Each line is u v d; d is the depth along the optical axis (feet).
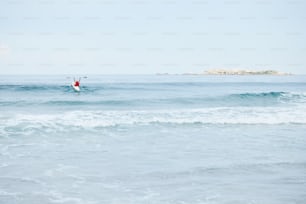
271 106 84.64
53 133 54.44
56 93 122.11
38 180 32.89
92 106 84.84
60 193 29.55
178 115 69.00
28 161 39.14
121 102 91.04
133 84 188.55
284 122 65.31
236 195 29.32
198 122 64.13
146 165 38.09
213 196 29.09
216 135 54.65
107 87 152.46
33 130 55.77
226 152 43.83
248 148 46.06
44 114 69.26
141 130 58.03
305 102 90.17
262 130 58.95
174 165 38.09
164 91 134.51
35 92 125.08
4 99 98.07
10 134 53.01
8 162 38.60
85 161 39.50
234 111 73.46
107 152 43.68
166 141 50.24
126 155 42.24
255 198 28.63
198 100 94.89
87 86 158.92
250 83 216.54
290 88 164.86
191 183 32.40
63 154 42.47
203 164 38.47
